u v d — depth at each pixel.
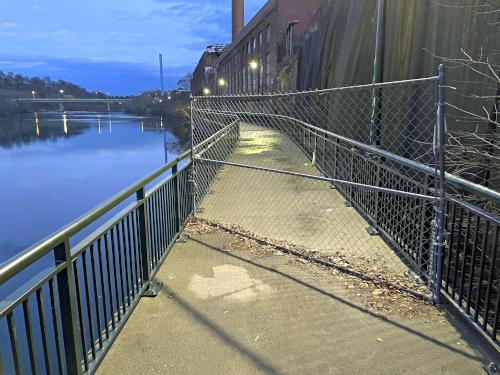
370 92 5.38
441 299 3.15
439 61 3.56
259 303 3.21
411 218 3.79
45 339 1.93
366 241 4.54
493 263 2.45
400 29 4.46
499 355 2.53
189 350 2.62
